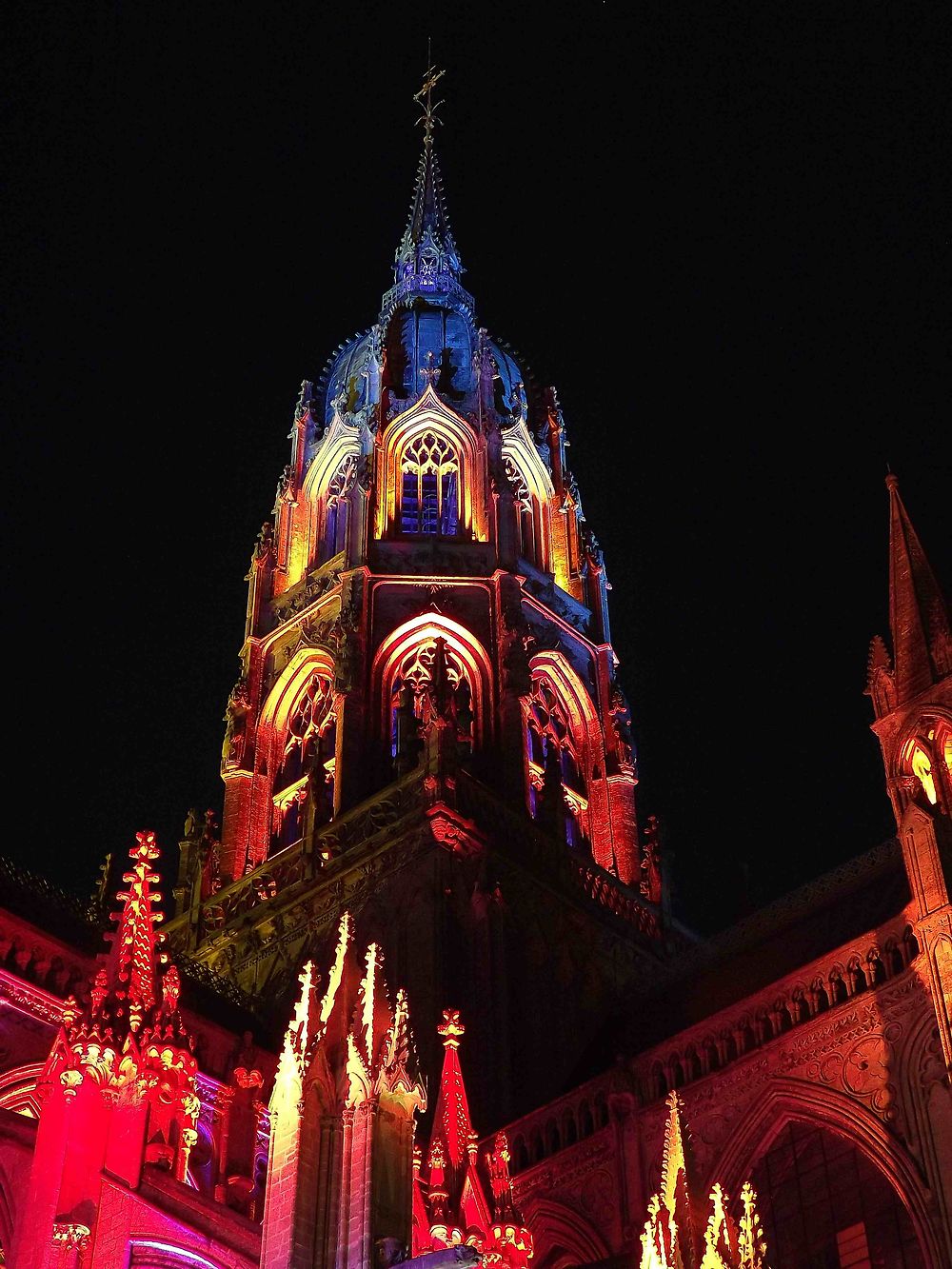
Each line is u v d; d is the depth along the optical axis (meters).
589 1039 57.03
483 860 57.97
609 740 70.12
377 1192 28.30
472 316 81.38
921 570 49.47
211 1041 50.81
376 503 70.69
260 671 70.81
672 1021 53.72
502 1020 53.88
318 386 80.88
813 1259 41.50
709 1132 45.09
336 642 66.38
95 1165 31.03
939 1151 39.97
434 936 55.19
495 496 70.88
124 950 34.03
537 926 58.66
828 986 44.41
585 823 68.50
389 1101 29.67
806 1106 43.28
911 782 45.97
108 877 64.38
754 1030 45.69
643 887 66.81
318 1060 29.83
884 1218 40.62
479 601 67.94
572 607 72.19
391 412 73.88
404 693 65.50
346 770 62.81
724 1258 36.06
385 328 77.94
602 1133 47.34
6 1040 44.00
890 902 49.97
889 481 52.25
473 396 75.06
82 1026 32.12
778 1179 43.34
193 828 67.75
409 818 58.69
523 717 64.81
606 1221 45.97
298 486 76.69
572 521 76.12
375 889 58.28
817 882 54.38
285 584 73.81
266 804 67.75
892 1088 41.59
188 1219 31.41
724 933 56.72
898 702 47.28
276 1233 28.12
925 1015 41.56
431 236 85.31
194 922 63.78
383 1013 30.83
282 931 60.34
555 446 78.62
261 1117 49.81
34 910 50.72
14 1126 37.19
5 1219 36.19
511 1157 49.69
